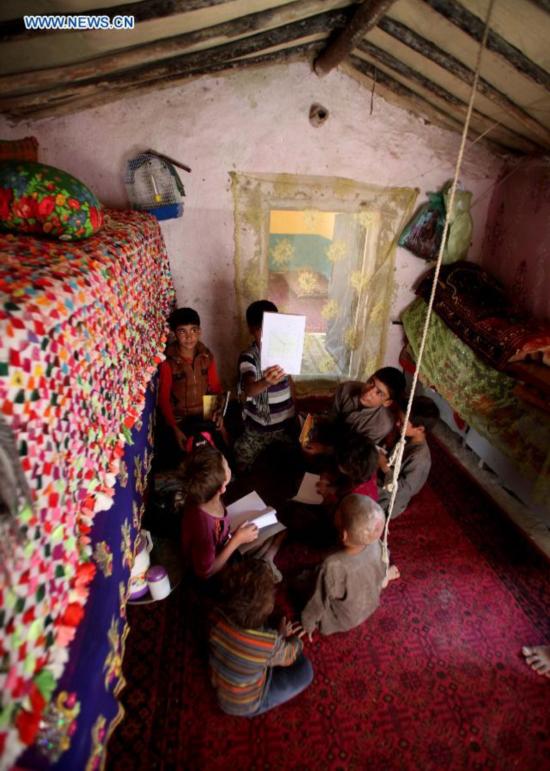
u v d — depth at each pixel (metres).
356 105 3.41
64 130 3.21
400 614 2.38
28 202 1.62
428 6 1.98
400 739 1.86
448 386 3.55
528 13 1.73
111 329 1.75
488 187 3.83
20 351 1.01
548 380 2.64
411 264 4.11
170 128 3.29
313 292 4.27
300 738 1.86
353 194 3.73
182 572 2.50
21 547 0.95
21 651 0.93
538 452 2.74
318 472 3.35
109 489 1.57
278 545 2.53
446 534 2.88
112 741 1.82
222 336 4.19
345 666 2.12
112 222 2.58
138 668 2.09
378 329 4.31
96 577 1.34
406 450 2.75
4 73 1.97
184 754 1.80
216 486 2.00
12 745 0.86
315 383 4.48
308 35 2.60
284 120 3.39
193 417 3.27
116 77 2.54
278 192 3.64
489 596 2.49
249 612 1.66
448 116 3.27
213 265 3.87
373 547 2.07
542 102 2.38
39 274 1.32
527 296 3.47
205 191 3.56
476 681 2.08
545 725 1.92
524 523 2.97
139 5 1.65
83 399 1.41
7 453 0.89
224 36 2.13
